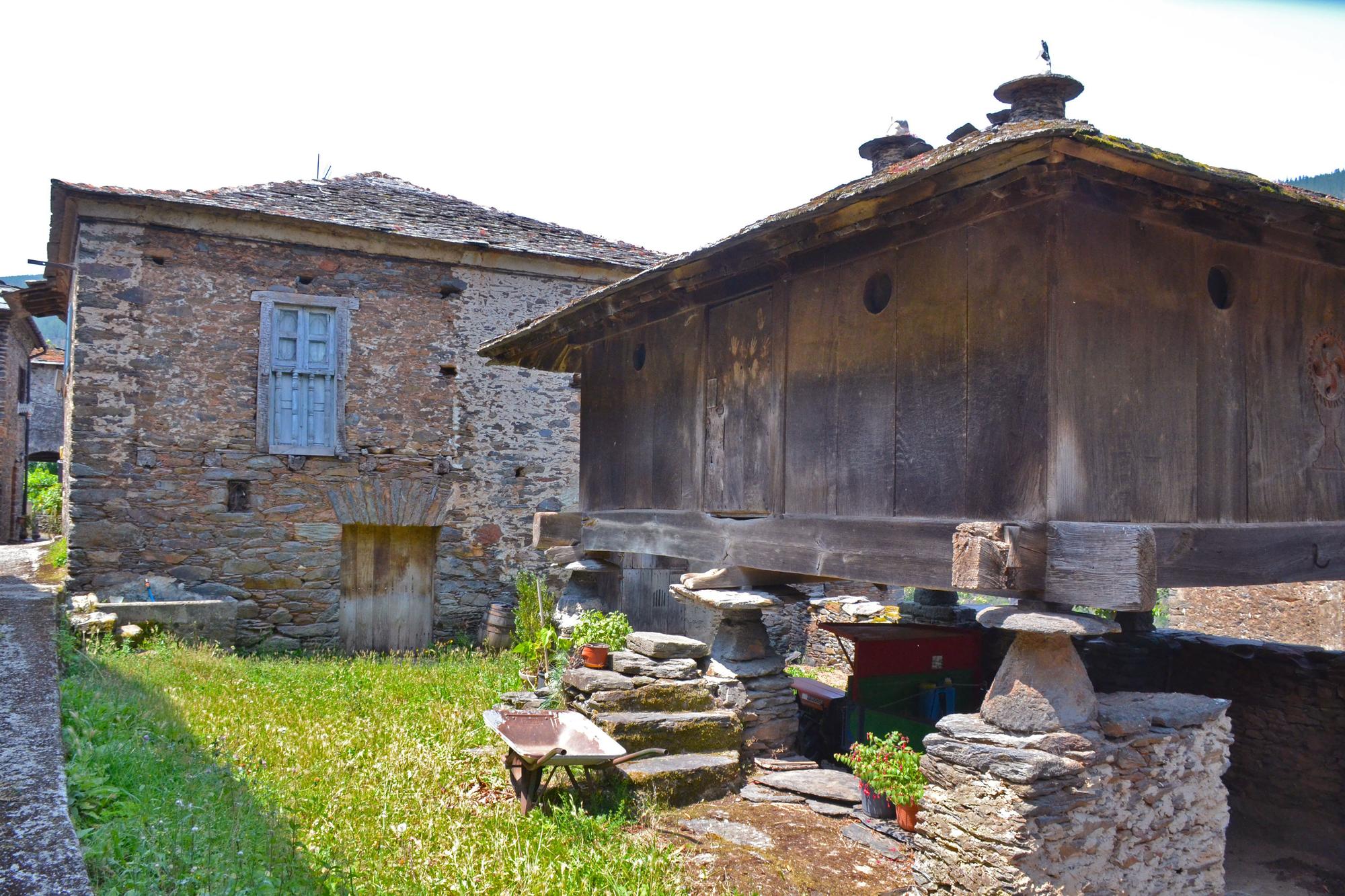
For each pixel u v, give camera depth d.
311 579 10.54
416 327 11.16
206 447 10.12
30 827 2.91
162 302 9.98
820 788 5.62
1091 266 4.07
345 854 4.32
